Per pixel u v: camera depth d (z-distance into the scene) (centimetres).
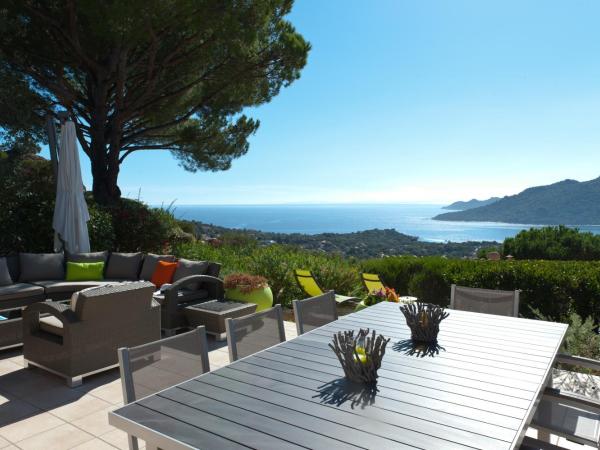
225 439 142
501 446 138
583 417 231
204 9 841
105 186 1062
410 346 248
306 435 145
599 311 529
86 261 653
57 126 998
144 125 1153
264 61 1033
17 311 507
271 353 235
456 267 650
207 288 582
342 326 294
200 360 220
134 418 158
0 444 270
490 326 295
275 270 754
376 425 153
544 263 618
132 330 402
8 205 797
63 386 363
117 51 917
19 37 885
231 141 1227
